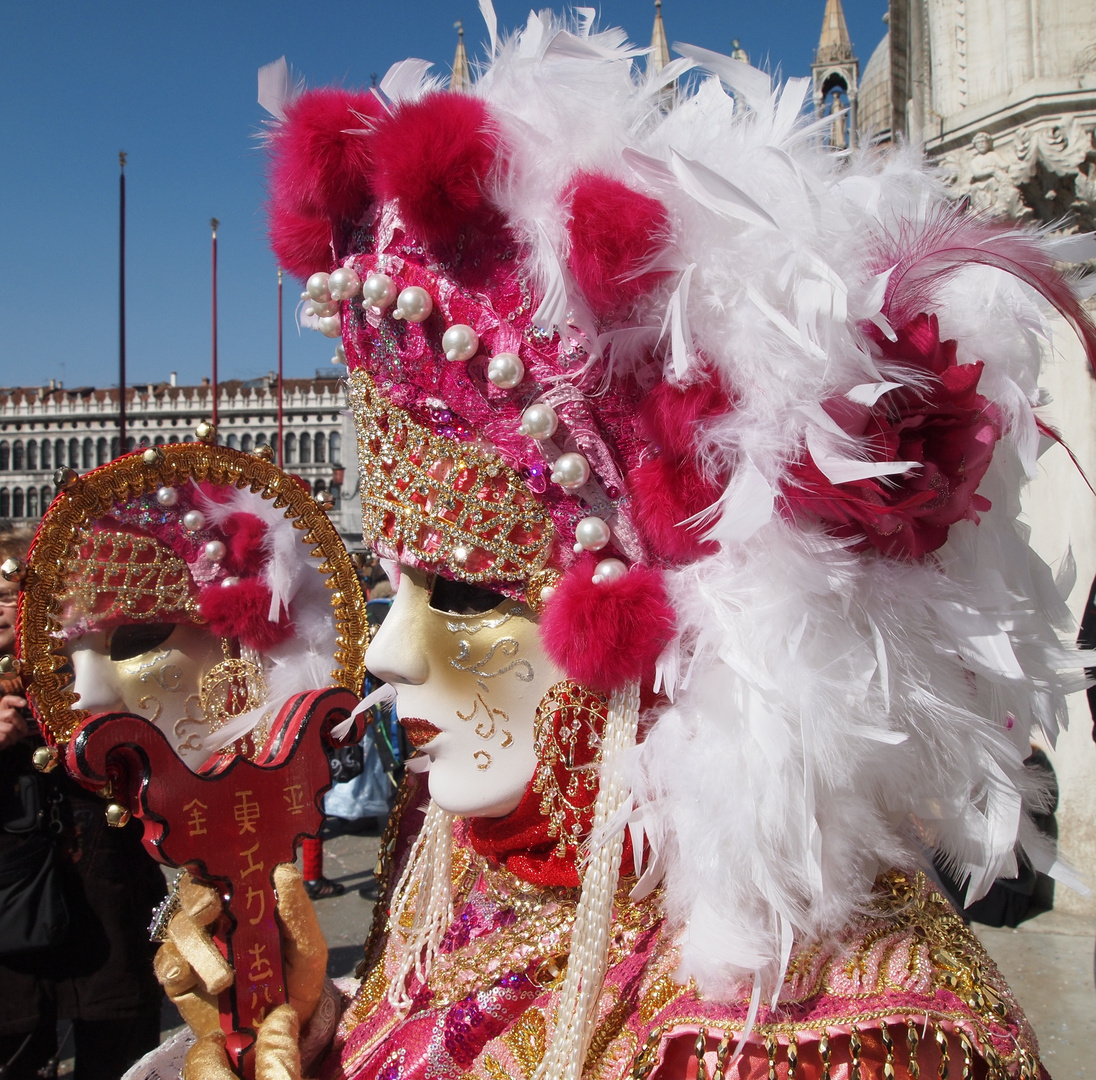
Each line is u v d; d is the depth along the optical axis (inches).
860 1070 25.1
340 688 40.2
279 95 35.7
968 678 32.4
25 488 1574.8
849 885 27.7
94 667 38.4
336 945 131.4
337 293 31.8
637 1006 29.7
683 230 29.0
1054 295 30.8
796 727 27.3
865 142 36.5
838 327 27.6
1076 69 104.7
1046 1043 96.7
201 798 35.2
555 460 30.3
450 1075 33.4
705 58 33.2
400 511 32.1
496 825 35.3
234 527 41.2
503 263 30.3
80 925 78.1
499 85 32.6
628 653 28.5
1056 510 112.0
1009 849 30.3
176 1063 39.4
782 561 28.3
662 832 29.0
